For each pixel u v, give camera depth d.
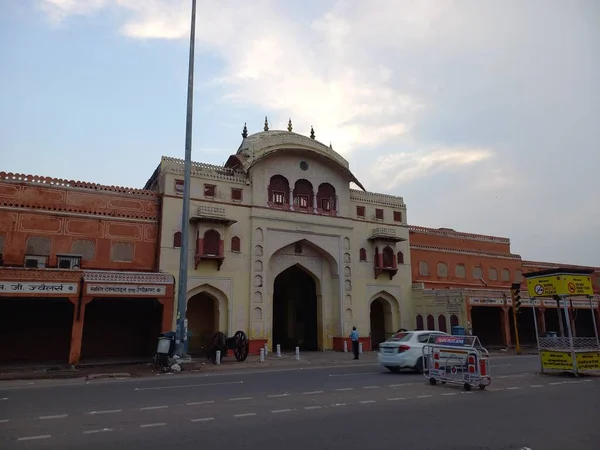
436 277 24.78
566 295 10.89
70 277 13.84
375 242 22.34
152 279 15.07
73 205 16.39
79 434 5.07
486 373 8.48
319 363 15.13
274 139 20.14
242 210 19.08
